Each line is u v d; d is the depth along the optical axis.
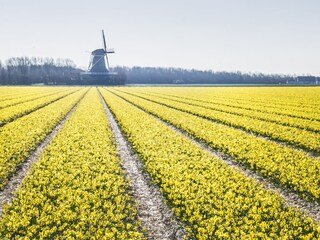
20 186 13.75
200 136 24.41
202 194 12.72
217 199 12.41
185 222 11.30
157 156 18.47
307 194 13.86
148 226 11.18
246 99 59.97
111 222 10.83
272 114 37.22
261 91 90.62
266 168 16.44
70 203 11.94
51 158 17.42
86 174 14.94
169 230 10.95
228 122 31.20
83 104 49.78
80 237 9.72
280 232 10.04
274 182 15.41
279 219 10.81
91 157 18.03
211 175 15.18
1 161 16.98
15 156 18.20
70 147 20.61
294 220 10.84
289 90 95.31
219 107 44.84
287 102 52.88
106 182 14.08
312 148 21.47
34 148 20.92
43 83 194.62
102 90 103.69
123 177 15.56
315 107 45.16
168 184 14.12
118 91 97.06
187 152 19.28
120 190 13.42
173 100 58.62
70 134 24.67
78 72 192.12
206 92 88.62
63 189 13.12
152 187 14.59
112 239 9.73
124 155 20.19
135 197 13.55
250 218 11.13
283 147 21.27
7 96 65.69
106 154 18.67
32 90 97.56
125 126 28.50
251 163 17.55
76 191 12.86
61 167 15.97
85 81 173.12
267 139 25.22
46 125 28.41
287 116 35.53
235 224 10.54
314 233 10.35
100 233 9.98
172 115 36.31
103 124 29.69
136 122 30.81
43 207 11.50
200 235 10.15
